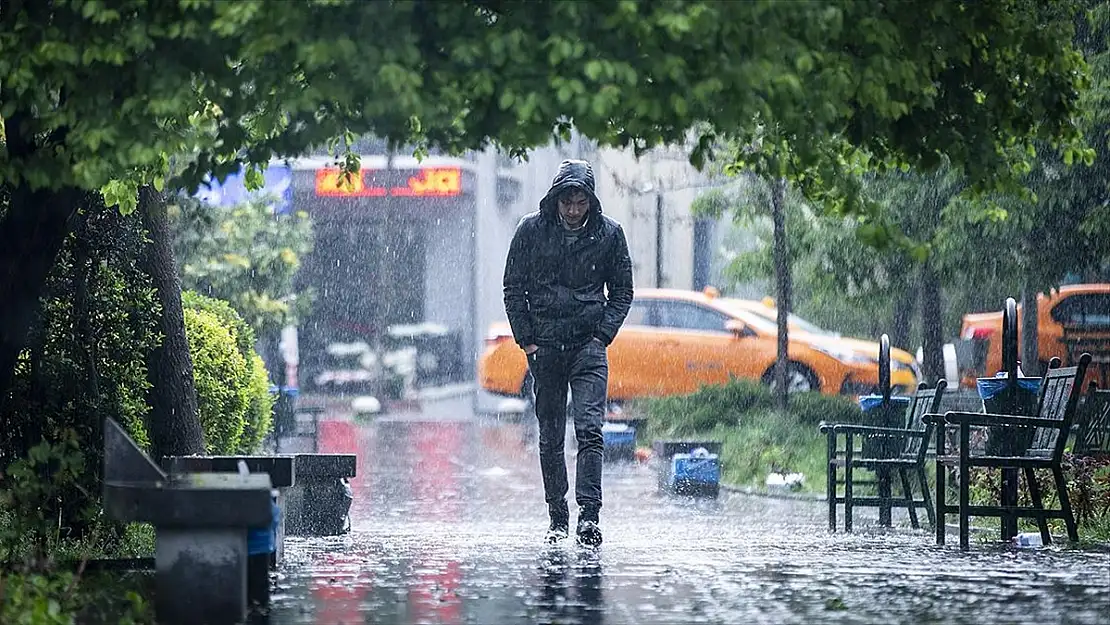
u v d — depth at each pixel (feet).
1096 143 169.17
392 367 364.99
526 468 191.72
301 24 69.97
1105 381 231.09
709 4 70.23
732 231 319.06
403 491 161.38
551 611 71.15
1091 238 185.78
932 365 209.26
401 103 69.10
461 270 393.29
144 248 106.73
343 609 71.77
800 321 259.80
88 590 76.18
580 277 107.24
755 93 73.10
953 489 133.08
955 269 192.65
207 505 65.72
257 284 252.83
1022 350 223.10
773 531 117.80
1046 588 77.82
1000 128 95.61
